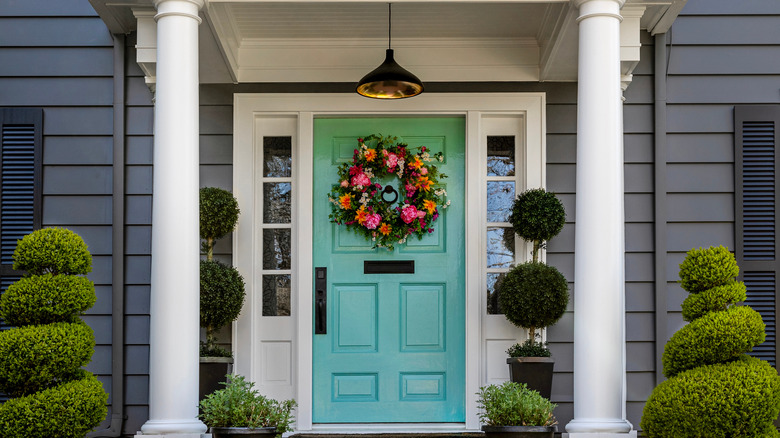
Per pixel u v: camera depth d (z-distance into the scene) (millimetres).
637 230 5406
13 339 3975
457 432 5289
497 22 5188
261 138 5531
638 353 5344
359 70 5477
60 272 4258
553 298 5000
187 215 4121
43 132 5438
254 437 4051
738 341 3910
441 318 5500
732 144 5438
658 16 5078
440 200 5539
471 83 5477
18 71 5457
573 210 5414
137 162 5426
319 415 5430
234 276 5082
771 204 5410
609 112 4141
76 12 5492
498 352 5410
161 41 4184
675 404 3871
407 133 5543
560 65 5227
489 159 5531
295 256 5480
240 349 5371
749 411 3773
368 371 5465
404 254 5520
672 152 5438
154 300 4078
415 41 5465
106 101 5453
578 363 4078
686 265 4172
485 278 5438
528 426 4219
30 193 5414
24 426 3936
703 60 5477
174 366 4031
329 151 5535
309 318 5414
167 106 4145
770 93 5461
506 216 5516
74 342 4090
